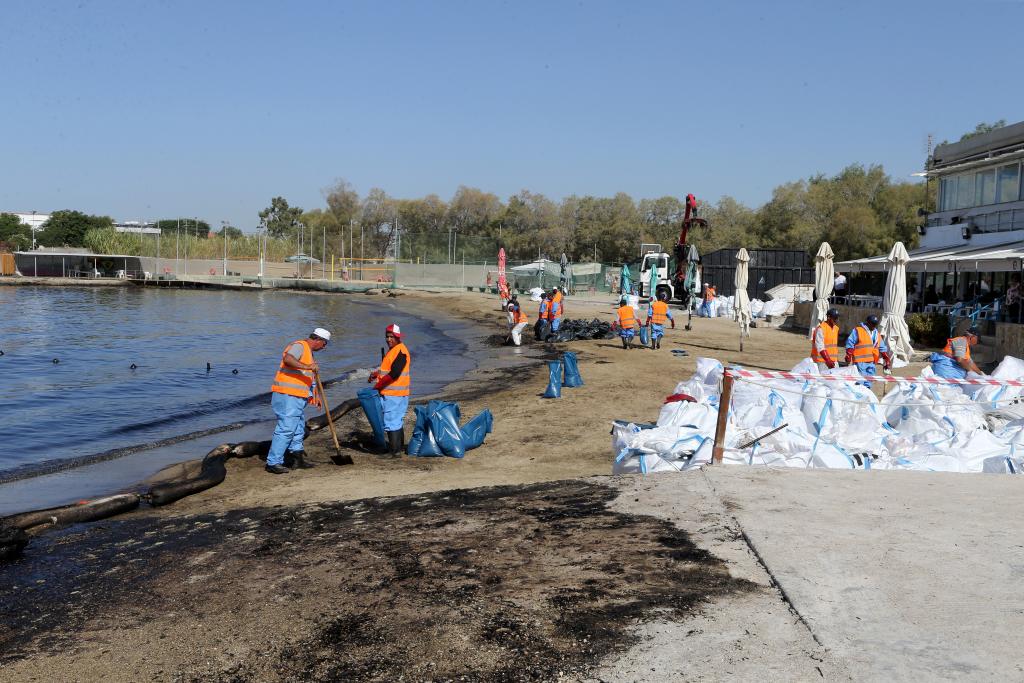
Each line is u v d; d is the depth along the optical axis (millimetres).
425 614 4203
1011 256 22875
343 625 4188
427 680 3514
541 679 3432
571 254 107125
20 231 125938
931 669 3279
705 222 48406
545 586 4430
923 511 5395
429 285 77625
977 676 3213
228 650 4043
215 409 16125
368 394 11188
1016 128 30438
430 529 5723
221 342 30797
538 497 6363
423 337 33938
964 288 31531
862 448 8039
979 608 3838
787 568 4395
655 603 4078
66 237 117188
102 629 4469
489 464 10539
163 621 4504
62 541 6484
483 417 11789
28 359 24594
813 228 84125
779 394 9117
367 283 80188
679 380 18250
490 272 73812
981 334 22469
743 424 8695
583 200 110250
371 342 31781
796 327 35219
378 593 4570
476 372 21453
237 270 95062
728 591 4164
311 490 9273
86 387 18953
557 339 28609
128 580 5277
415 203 119625
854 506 5551
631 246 102125
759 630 3707
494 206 117375
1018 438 8211
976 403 9273
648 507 5734
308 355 10445
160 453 11930
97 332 34188
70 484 10039
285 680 3656
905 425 8898
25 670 4000
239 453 11102
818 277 21828
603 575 4508
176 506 8711
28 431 13719
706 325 35375
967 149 33594
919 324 25422
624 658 3541
